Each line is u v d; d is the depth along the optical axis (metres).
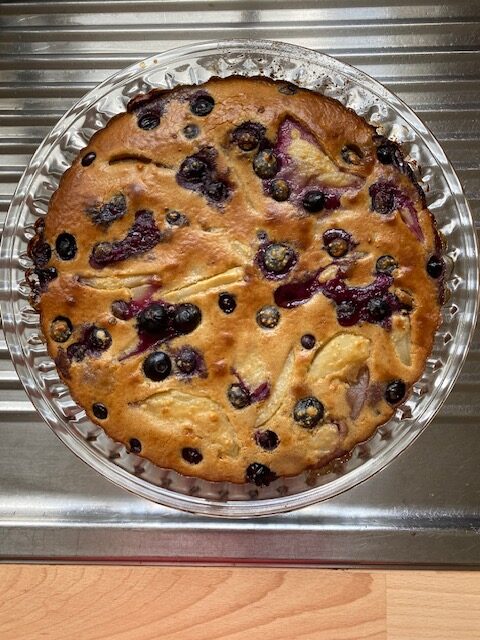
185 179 0.35
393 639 0.38
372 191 0.35
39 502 0.41
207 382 0.35
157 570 0.39
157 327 0.35
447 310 0.39
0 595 0.39
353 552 0.40
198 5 0.43
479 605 0.38
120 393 0.35
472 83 0.42
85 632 0.38
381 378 0.35
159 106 0.36
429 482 0.40
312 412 0.34
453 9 0.43
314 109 0.36
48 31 0.43
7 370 0.41
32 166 0.39
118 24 0.43
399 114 0.39
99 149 0.36
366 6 0.43
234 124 0.35
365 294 0.35
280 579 0.38
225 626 0.38
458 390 0.41
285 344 0.35
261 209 0.35
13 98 0.43
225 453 0.35
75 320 0.36
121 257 0.35
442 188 0.39
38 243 0.37
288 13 0.43
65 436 0.38
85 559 0.40
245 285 0.35
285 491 0.37
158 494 0.37
